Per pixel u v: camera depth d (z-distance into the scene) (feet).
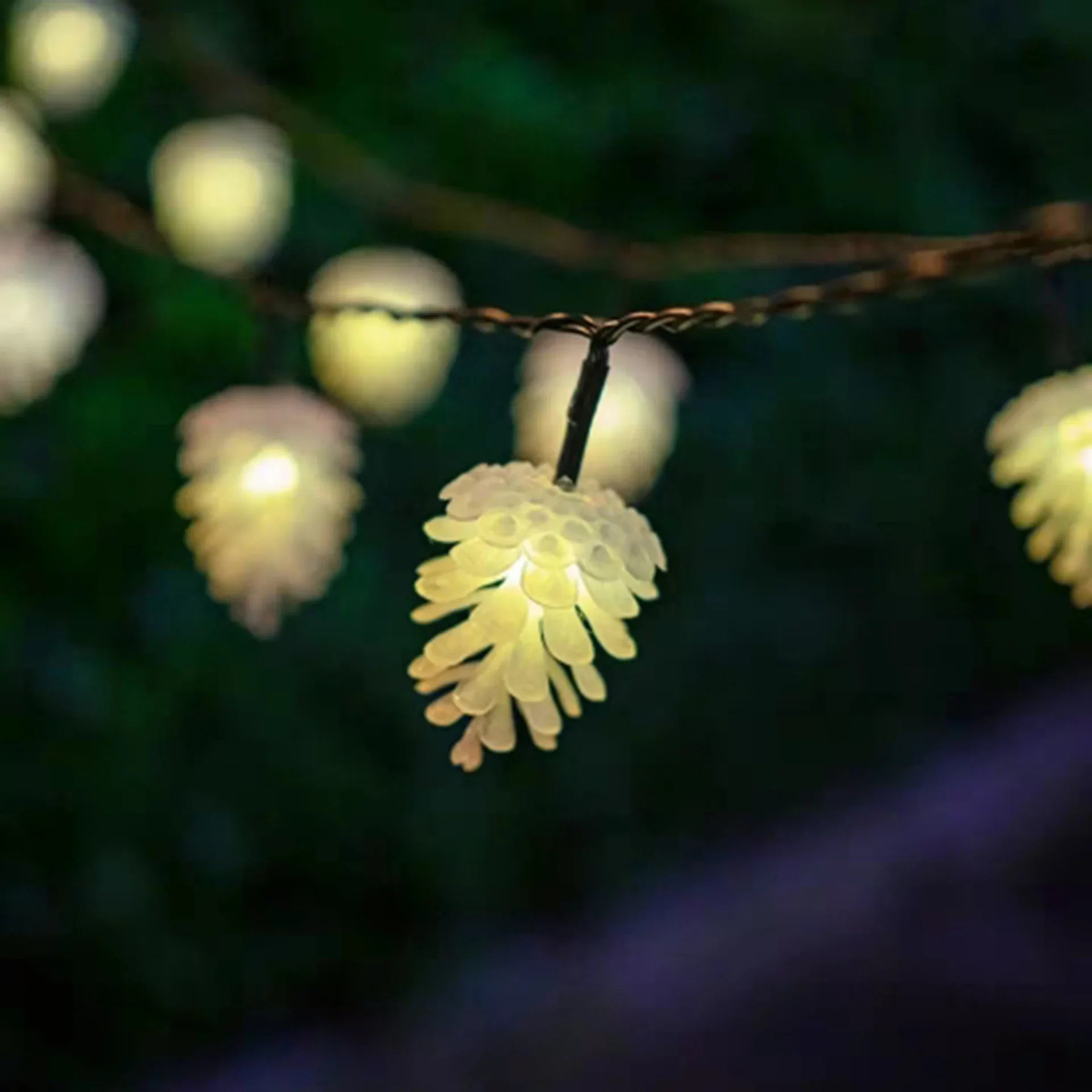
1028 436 2.10
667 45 7.45
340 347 2.66
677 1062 6.33
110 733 6.33
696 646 8.87
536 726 1.83
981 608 10.09
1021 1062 6.32
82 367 6.27
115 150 6.18
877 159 8.03
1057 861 7.75
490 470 1.87
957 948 7.11
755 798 8.99
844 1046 6.47
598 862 8.11
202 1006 6.39
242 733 6.77
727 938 7.43
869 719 9.61
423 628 7.42
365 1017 6.79
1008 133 8.52
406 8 7.03
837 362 8.93
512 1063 6.36
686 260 3.33
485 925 7.51
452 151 6.93
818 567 9.41
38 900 5.99
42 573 6.46
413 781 7.35
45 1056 5.92
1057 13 8.11
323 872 6.94
